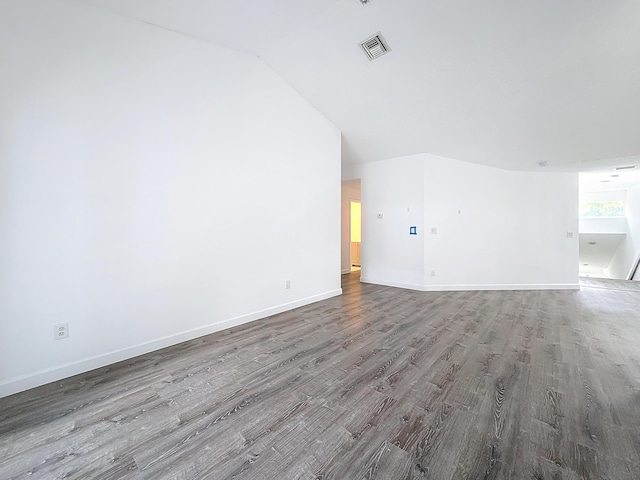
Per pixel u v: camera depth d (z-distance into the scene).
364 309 4.08
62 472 1.36
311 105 4.30
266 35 3.06
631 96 2.95
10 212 1.99
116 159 2.45
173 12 2.54
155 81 2.67
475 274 5.35
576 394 1.99
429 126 4.26
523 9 2.39
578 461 1.41
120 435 1.61
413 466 1.39
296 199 4.11
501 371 2.31
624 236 8.30
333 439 1.57
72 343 2.26
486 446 1.51
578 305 4.32
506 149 4.44
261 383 2.15
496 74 3.07
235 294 3.38
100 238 2.38
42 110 2.09
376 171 5.82
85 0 2.25
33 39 2.04
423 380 2.18
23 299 2.05
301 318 3.68
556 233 5.44
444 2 2.47
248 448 1.51
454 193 5.27
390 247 5.68
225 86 3.21
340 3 2.64
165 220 2.77
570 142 3.92
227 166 3.25
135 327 2.60
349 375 2.26
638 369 2.35
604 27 2.37
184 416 1.77
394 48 3.06
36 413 1.80
